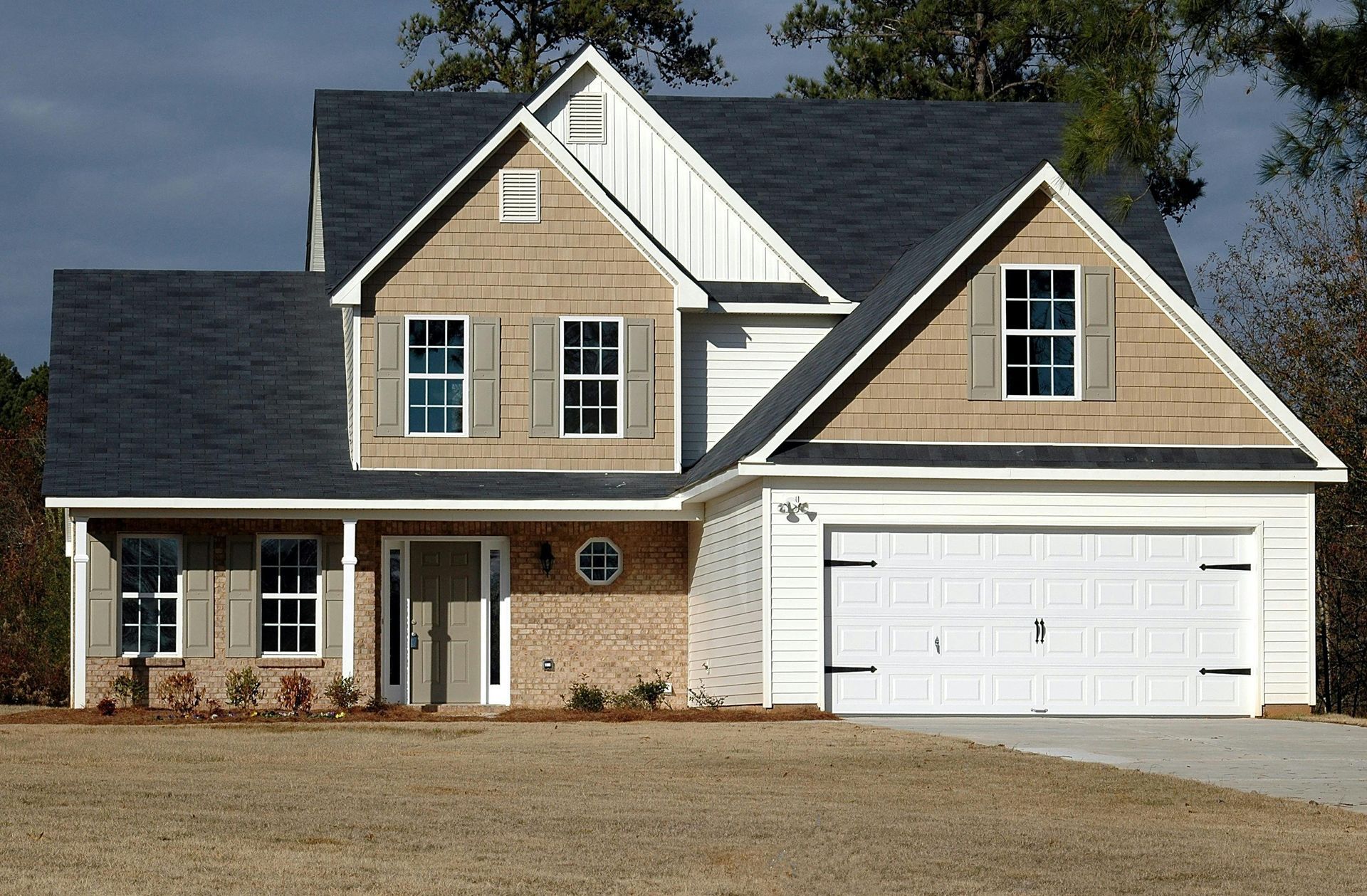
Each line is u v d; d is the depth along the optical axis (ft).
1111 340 79.36
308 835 41.19
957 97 148.87
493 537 88.28
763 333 92.17
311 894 34.47
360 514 82.94
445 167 95.96
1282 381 119.65
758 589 76.69
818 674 75.87
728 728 68.23
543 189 88.02
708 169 94.68
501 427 87.25
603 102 94.99
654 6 163.32
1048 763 57.11
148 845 39.22
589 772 54.03
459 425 87.15
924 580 77.41
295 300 97.55
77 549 82.48
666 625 88.69
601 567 88.79
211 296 96.48
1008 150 104.99
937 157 103.81
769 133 104.17
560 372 87.76
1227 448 79.71
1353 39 58.39
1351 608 118.73
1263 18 59.67
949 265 78.38
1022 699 77.61
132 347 91.81
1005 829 44.21
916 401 78.13
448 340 87.25
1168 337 79.82
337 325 96.17
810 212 98.43
